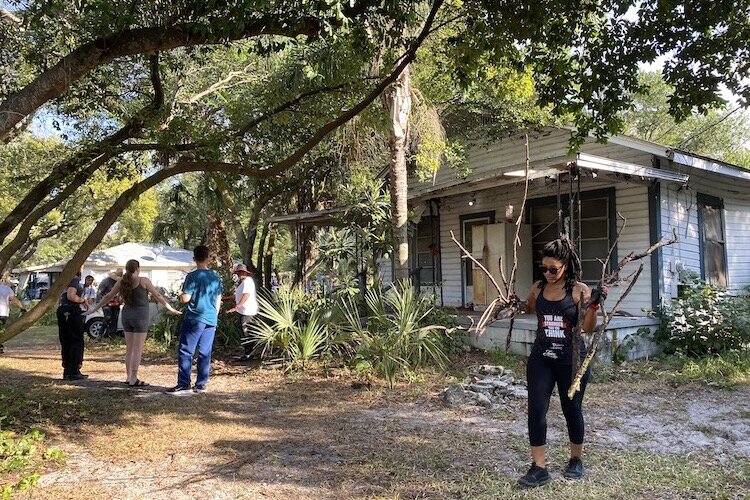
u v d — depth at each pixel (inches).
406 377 325.1
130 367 320.5
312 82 328.5
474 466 185.3
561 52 284.2
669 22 259.0
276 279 733.3
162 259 967.6
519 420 242.4
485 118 540.7
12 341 576.1
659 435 219.6
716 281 470.9
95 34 200.7
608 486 165.5
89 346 502.6
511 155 529.3
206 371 307.0
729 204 492.7
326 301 398.6
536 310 171.6
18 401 268.8
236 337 462.9
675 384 306.0
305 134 408.2
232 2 186.1
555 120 491.5
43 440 213.9
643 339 383.6
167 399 286.2
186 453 201.8
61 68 185.3
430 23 246.8
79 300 339.9
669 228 415.2
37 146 631.2
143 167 315.3
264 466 187.9
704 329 367.2
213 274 310.3
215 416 252.5
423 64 429.4
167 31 193.3
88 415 252.5
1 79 278.4
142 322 319.6
